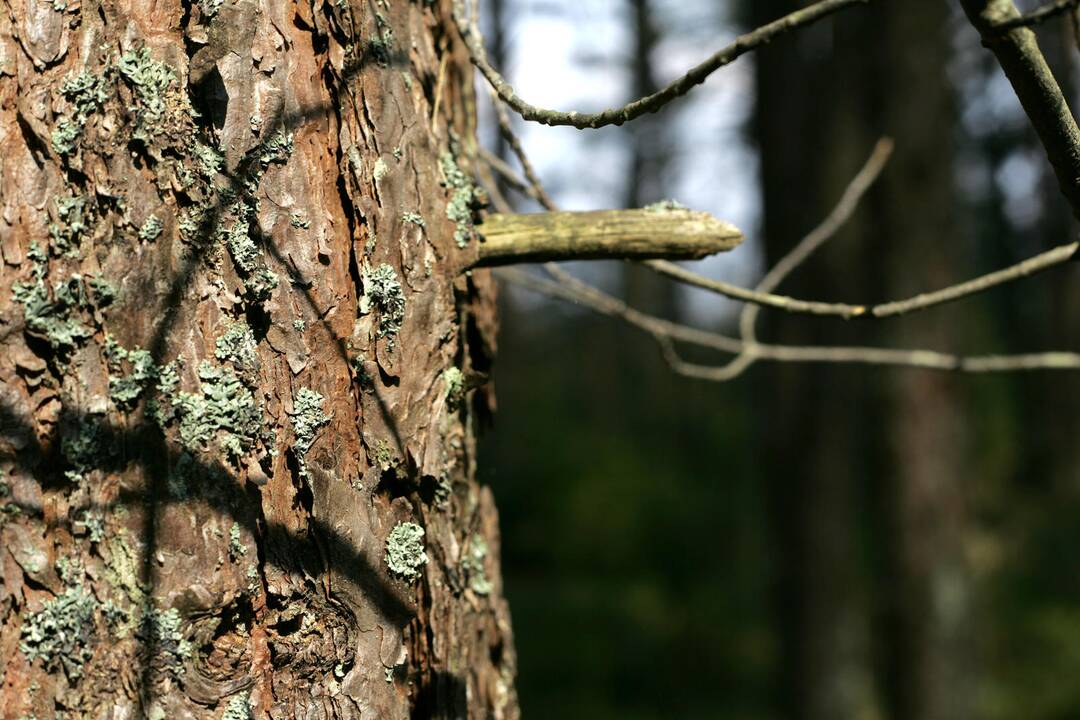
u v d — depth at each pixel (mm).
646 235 1061
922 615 3531
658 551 5965
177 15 993
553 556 5977
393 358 1027
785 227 3629
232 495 984
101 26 982
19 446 966
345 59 1029
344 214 1025
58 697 963
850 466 3711
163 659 970
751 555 5914
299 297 1006
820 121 3582
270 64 1006
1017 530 5945
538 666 5066
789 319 3648
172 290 983
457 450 1073
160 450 977
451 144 1093
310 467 1002
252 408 991
